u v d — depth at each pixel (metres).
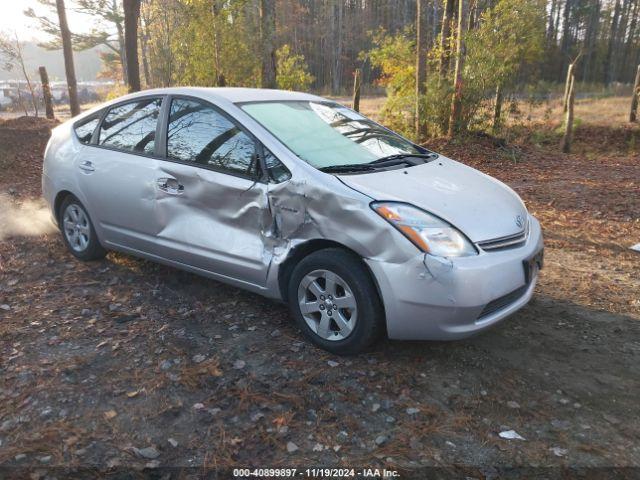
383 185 3.37
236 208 3.71
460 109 12.68
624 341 3.71
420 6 12.97
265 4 18.05
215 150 3.85
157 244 4.23
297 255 3.57
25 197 7.79
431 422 2.86
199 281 4.62
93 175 4.59
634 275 4.94
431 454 2.63
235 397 3.05
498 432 2.79
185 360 3.41
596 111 19.00
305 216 3.36
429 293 3.02
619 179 9.03
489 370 3.34
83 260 5.06
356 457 2.60
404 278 3.04
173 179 4.02
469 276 3.03
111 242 4.68
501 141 12.47
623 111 18.62
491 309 3.24
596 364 3.42
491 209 3.45
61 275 4.77
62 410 2.92
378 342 3.62
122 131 4.53
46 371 3.27
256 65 18.17
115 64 55.34
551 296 4.44
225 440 2.71
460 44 12.41
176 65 18.48
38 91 23.86
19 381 3.17
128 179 4.31
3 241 5.69
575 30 56.03
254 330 3.80
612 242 5.89
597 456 2.62
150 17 22.88
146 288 4.50
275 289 3.63
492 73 12.45
